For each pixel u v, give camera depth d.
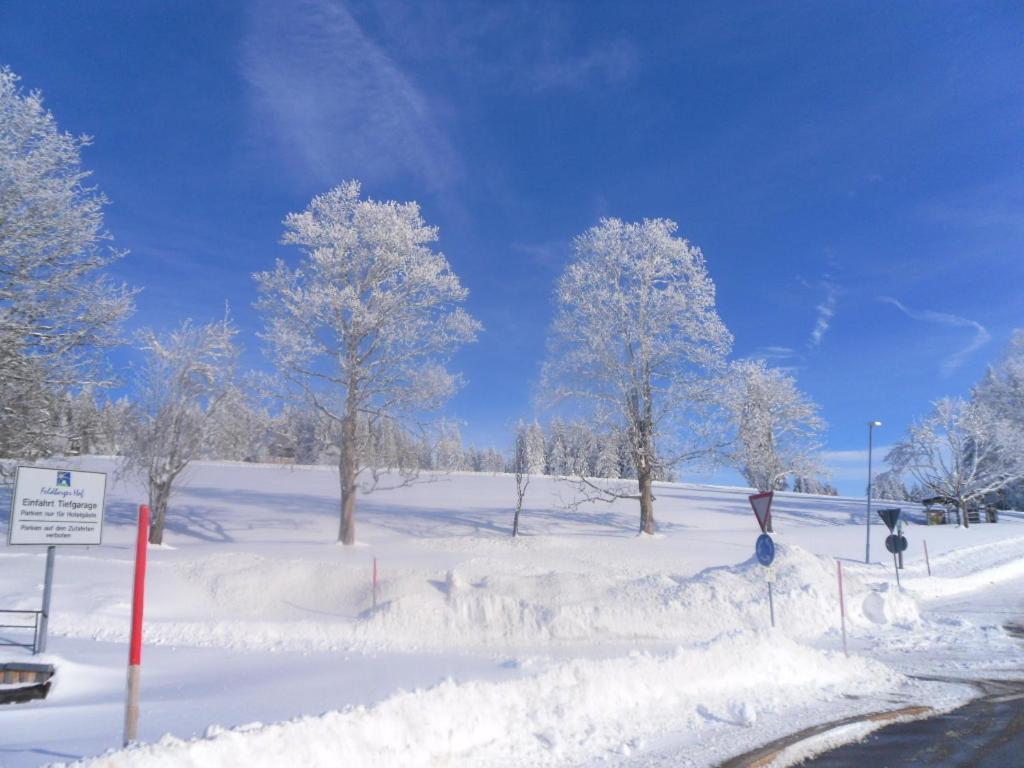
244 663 11.54
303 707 7.71
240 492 46.66
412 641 14.60
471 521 37.56
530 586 17.52
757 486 49.12
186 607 16.89
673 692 9.52
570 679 8.84
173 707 7.94
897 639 16.28
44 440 22.83
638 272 36.16
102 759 5.18
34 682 9.05
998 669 13.10
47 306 20.67
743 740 8.12
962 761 7.55
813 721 9.07
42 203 20.14
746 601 17.55
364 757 6.30
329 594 17.84
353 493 30.31
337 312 31.30
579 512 42.59
